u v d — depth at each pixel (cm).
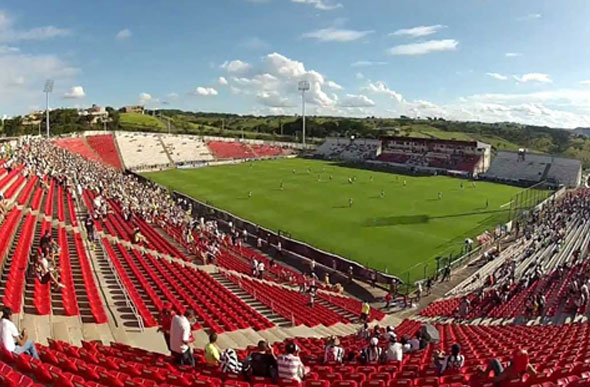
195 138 13250
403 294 3381
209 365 1109
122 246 2852
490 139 18875
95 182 5622
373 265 3984
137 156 10988
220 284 2548
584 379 871
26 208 3219
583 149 16325
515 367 944
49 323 1414
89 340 1366
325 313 2519
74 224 3138
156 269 2500
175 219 4775
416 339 1677
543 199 6744
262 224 5338
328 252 4297
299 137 16412
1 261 1767
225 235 4809
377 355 1417
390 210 6056
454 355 1193
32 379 836
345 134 18438
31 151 6306
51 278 1652
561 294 2603
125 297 1833
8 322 945
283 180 8581
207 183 8225
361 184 8194
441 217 5672
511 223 5259
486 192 7481
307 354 1518
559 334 1688
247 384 904
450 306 2973
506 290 2916
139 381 871
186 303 1992
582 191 7656
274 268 3762
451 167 10038
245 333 1788
